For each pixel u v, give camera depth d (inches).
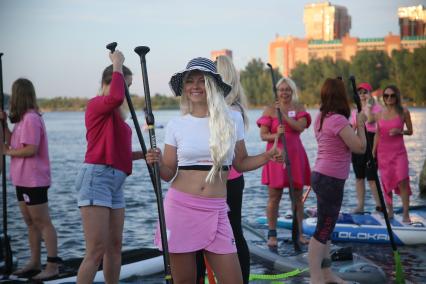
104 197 164.6
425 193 417.1
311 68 3656.5
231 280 139.6
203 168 139.5
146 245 277.0
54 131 1951.3
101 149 164.6
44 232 207.9
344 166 181.8
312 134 1360.7
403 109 284.5
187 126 141.0
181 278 141.7
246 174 577.0
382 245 260.5
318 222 185.2
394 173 282.2
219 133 138.4
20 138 200.5
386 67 3410.4
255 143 1168.2
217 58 187.8
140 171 614.2
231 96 185.3
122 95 160.2
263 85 3791.8
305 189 458.0
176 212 139.9
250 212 364.8
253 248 234.4
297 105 249.1
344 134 177.5
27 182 202.5
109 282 175.9
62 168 696.4
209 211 139.3
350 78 188.2
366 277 202.1
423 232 260.2
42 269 217.3
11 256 219.9
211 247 138.8
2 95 217.6
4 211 222.4
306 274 211.0
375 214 293.1
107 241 166.7
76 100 5600.4
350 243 263.9
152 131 143.9
